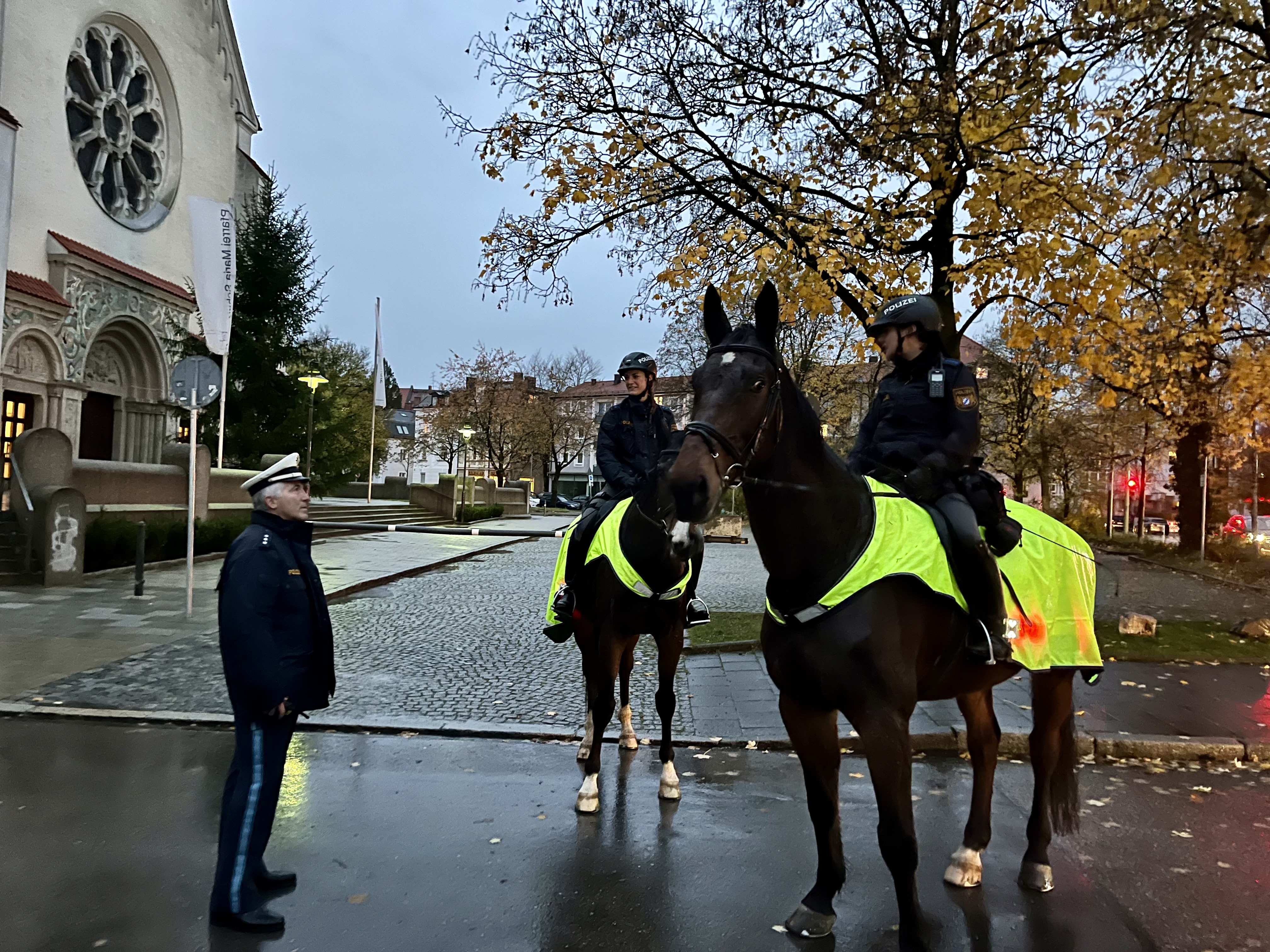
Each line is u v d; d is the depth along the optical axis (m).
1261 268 8.85
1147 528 42.00
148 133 25.17
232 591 3.43
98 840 4.21
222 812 3.46
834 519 3.03
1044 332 8.74
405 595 13.61
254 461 25.25
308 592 3.65
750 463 2.81
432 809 4.75
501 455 62.44
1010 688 7.88
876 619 2.95
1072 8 7.93
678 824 4.56
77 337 21.05
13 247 19.64
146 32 24.27
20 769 5.30
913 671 3.01
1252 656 9.04
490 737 6.30
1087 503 39.81
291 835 4.34
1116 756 6.11
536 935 3.33
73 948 3.18
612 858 4.09
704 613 5.49
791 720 3.20
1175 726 6.49
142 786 5.01
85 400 22.75
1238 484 28.64
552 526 37.06
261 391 25.66
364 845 4.21
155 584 13.37
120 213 23.53
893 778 2.88
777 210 9.12
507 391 61.50
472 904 3.59
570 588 5.12
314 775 5.34
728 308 10.23
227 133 28.16
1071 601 3.90
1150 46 7.79
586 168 9.38
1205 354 11.55
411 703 7.10
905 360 3.60
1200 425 21.73
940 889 3.79
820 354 33.19
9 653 8.38
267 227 26.27
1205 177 8.74
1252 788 5.39
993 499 3.45
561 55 9.41
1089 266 8.05
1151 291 8.90
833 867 3.32
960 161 8.59
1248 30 8.25
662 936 3.33
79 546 13.24
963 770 5.69
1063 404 31.45
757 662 8.85
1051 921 3.49
